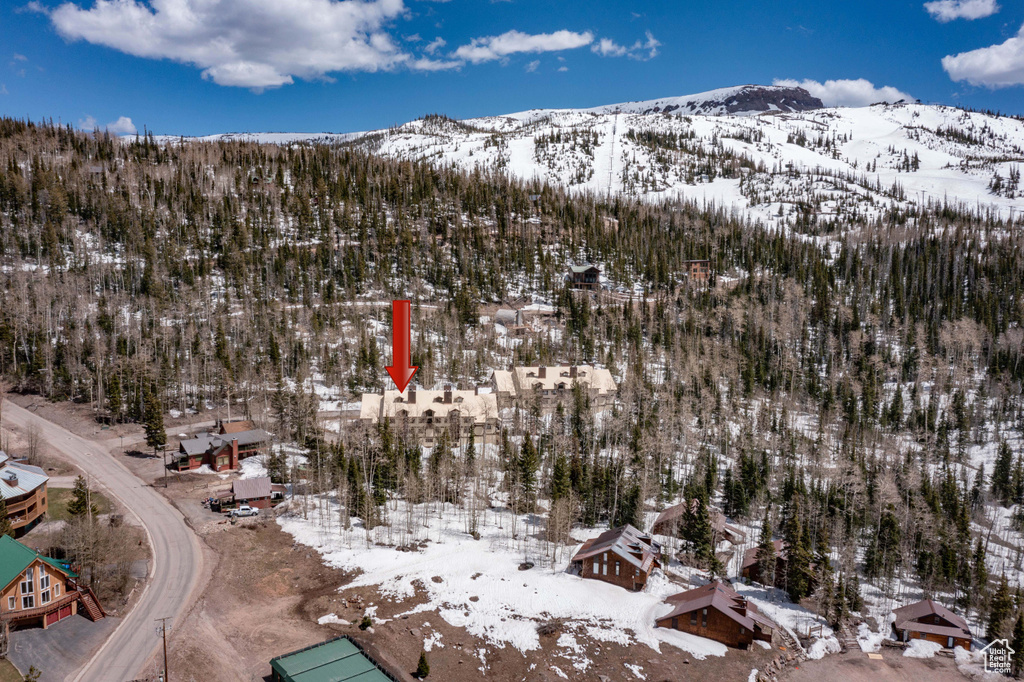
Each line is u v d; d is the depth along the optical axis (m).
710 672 69.81
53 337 157.00
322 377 161.50
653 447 124.62
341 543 90.81
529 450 109.44
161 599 75.00
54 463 112.56
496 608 77.00
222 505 99.31
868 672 73.94
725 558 97.75
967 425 140.50
